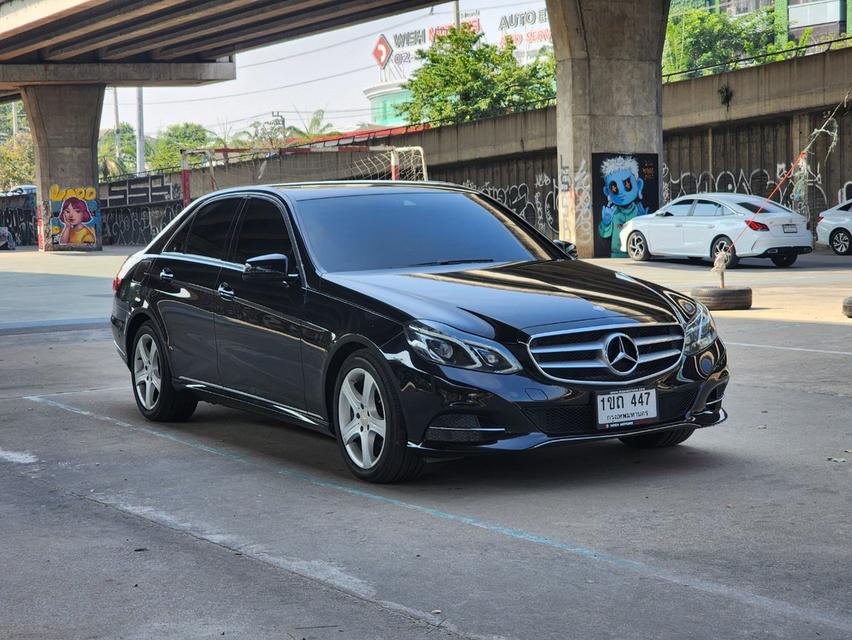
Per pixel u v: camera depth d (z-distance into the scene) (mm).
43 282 25234
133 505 5520
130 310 7953
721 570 4195
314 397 6105
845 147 30484
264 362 6488
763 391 8383
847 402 7824
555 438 5355
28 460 6699
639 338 5594
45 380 10273
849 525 4773
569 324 5457
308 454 6684
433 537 4766
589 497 5387
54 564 4535
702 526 4812
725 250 23703
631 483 5656
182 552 4664
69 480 6125
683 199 25203
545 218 40656
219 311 6887
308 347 6078
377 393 5699
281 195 6910
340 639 3592
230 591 4125
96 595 4125
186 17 41750
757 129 33000
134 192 66000
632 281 6273
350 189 7086
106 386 9820
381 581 4188
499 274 6176
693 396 5781
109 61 51906
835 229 27578
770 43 71750
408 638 3586
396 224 6715
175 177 61281
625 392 5484
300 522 5090
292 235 6551
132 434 7469
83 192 51719
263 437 7270
